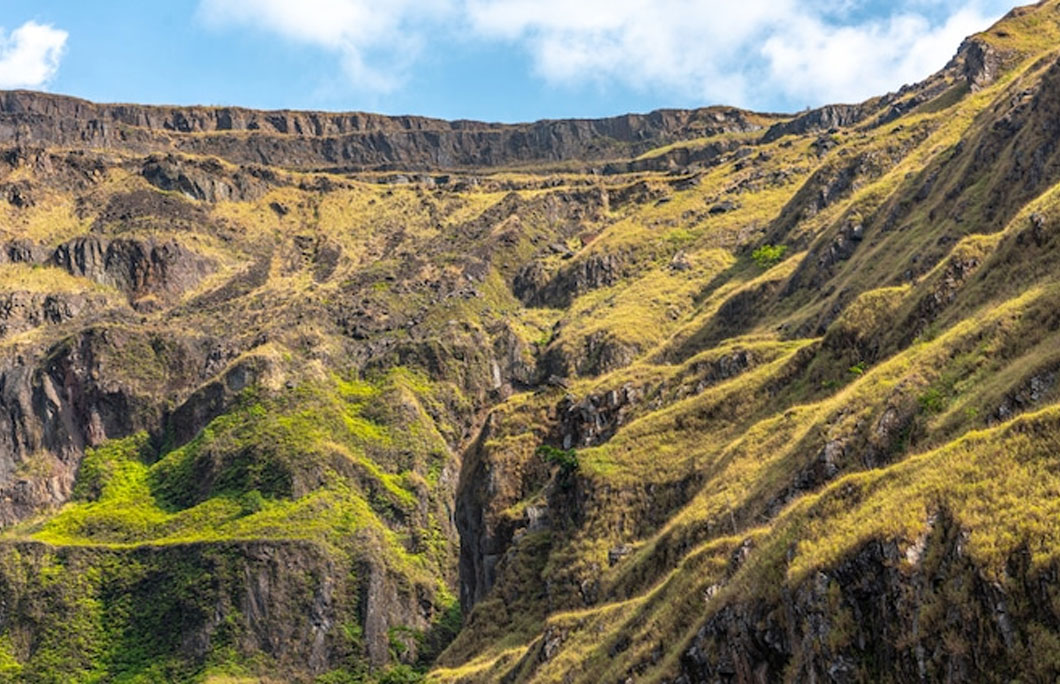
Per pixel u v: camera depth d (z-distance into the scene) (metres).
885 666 42.66
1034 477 43.62
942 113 187.38
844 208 158.88
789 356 106.50
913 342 86.69
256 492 193.12
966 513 43.41
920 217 128.75
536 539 108.31
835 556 45.94
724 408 105.31
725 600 52.50
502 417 136.50
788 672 46.78
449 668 102.44
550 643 78.06
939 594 41.88
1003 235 88.38
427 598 182.12
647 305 189.12
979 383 66.44
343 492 194.12
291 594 173.50
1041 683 37.62
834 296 127.12
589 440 126.31
